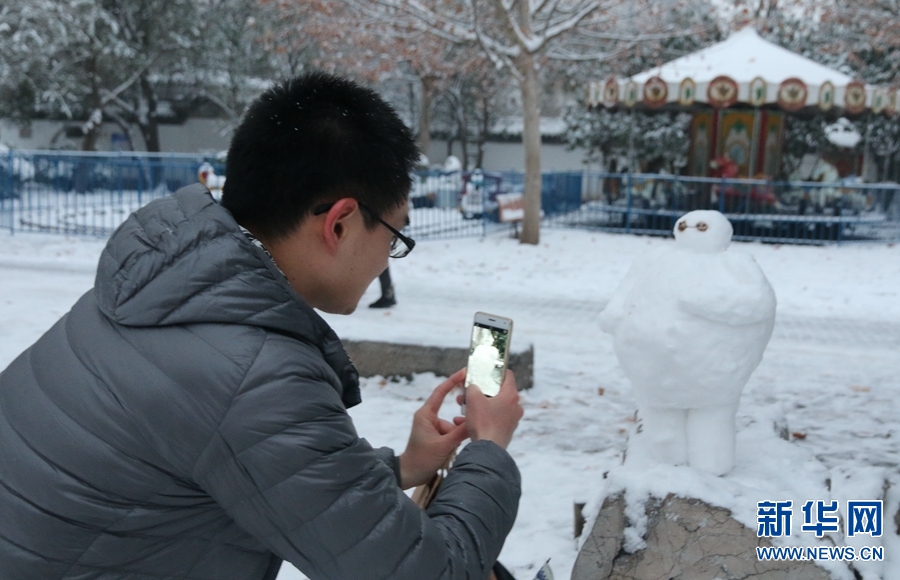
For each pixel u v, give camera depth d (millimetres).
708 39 24688
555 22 16547
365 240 1446
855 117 20234
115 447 1249
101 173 19203
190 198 1368
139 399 1239
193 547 1330
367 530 1242
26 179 18000
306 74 1469
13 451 1310
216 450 1225
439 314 9836
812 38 26953
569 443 5527
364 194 1400
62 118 34438
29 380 1359
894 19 17797
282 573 3689
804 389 7000
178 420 1225
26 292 10312
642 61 25656
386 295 10062
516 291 11648
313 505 1223
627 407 6355
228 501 1249
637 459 3389
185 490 1278
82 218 18500
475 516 1377
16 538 1279
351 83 1474
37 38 25391
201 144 39312
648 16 17594
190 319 1262
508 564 3826
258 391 1232
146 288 1276
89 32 27844
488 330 1819
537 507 4473
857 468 3566
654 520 2936
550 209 20516
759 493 2990
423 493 1809
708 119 19766
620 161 27453
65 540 1265
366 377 6617
